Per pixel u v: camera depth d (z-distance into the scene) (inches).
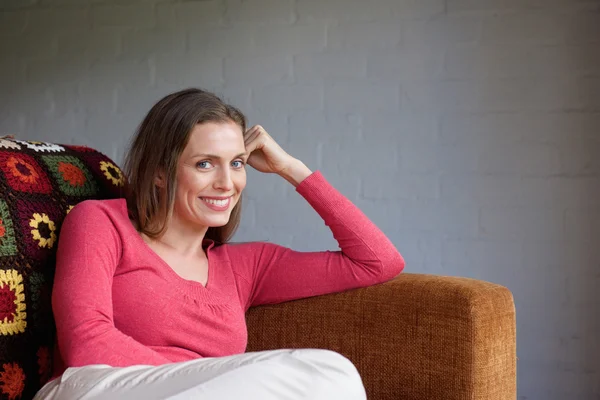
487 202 106.7
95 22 119.2
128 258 56.7
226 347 60.0
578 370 104.3
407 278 64.2
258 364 42.1
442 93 107.9
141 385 42.4
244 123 63.7
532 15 105.0
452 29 107.4
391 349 60.8
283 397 41.0
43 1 121.0
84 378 44.8
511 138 106.0
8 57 122.3
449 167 107.7
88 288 51.3
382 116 109.6
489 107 106.5
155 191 59.5
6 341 51.2
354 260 64.3
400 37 109.0
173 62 116.6
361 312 62.4
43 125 121.3
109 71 118.9
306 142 111.8
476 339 57.6
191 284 59.4
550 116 104.8
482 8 106.3
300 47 112.0
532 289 105.6
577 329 104.3
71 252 53.2
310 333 64.1
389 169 109.5
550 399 105.2
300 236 112.0
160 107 60.1
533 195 105.4
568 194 104.5
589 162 103.8
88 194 62.5
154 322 56.8
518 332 106.1
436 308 59.2
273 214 112.7
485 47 106.4
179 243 61.2
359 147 110.2
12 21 122.1
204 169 59.0
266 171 69.7
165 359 51.5
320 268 64.5
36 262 54.6
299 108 112.0
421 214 108.6
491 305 59.0
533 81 105.2
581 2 103.6
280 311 65.6
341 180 110.8
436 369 58.7
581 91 103.8
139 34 117.7
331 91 111.1
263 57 113.2
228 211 60.7
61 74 120.4
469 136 107.1
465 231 107.3
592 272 103.9
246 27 113.8
